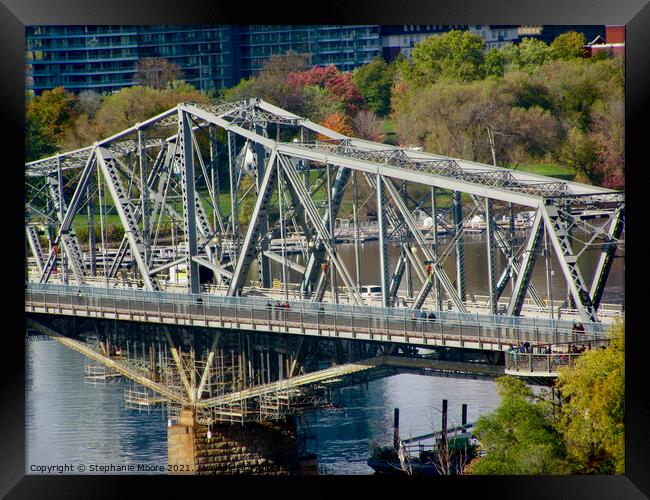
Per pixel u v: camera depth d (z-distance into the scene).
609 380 164.88
